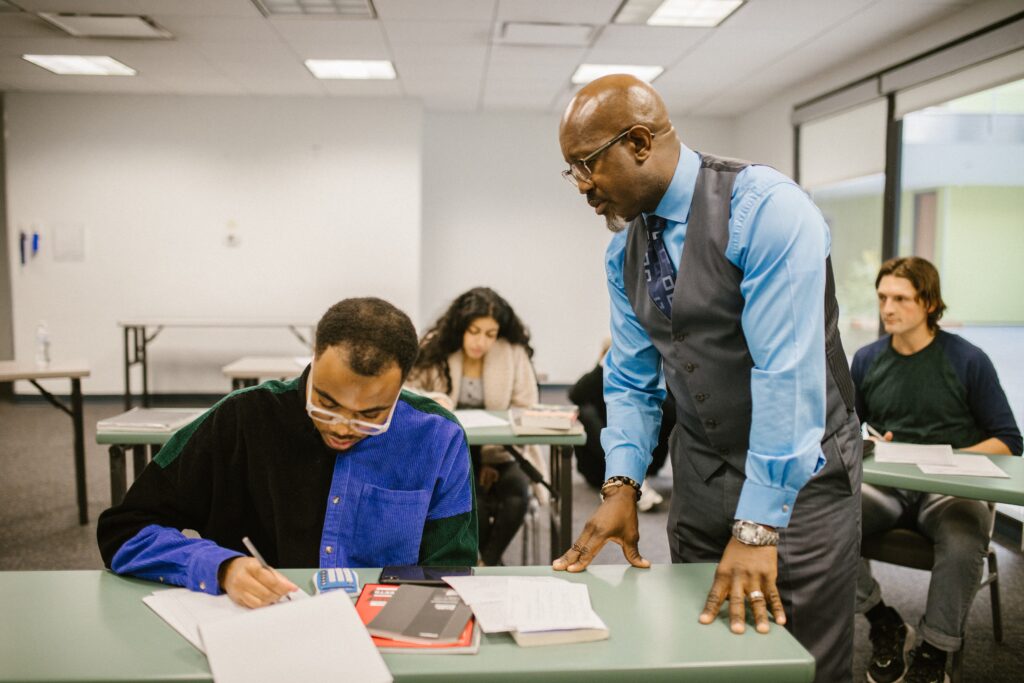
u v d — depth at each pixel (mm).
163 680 862
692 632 990
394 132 6363
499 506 2586
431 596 1057
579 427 2502
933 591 1948
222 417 1214
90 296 6367
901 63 4359
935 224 4688
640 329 1329
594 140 1066
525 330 2947
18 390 6387
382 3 3875
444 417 1277
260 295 6473
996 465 1956
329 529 1207
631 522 1238
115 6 3965
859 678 2135
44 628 983
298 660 871
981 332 4777
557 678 887
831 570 1190
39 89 6043
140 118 6250
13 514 3510
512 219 6965
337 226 6441
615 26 4230
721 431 1229
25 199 6234
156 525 1180
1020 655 2273
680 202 1136
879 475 1882
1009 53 3545
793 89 5762
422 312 6980
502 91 5980
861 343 5398
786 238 1024
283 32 4402
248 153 6344
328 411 1078
